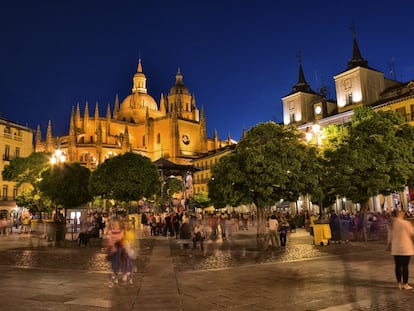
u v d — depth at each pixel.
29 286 12.23
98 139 106.38
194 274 14.38
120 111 134.62
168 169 52.94
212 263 17.33
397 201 45.47
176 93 138.25
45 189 35.53
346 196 29.47
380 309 9.02
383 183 27.19
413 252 10.98
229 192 22.56
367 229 30.48
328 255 19.47
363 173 28.27
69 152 104.19
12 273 14.93
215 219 32.22
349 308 9.14
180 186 71.75
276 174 20.84
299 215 45.62
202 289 11.60
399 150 27.98
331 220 26.56
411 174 28.27
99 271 15.36
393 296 10.25
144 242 28.67
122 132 121.12
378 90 57.34
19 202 53.34
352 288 11.31
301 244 25.41
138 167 42.28
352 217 30.00
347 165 27.67
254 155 21.03
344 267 15.33
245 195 22.66
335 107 62.88
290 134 22.92
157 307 9.54
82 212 43.59
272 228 23.45
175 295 10.83
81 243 28.62
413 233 11.18
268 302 9.89
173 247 24.73
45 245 27.38
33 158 46.41
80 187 36.00
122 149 110.12
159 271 15.15
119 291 11.41
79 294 11.02
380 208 46.88
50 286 12.20
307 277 13.27
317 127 27.05
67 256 20.58
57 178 35.00
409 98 46.09
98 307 9.52
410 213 34.72
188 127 123.56
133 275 14.22
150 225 37.66
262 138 22.73
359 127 29.52
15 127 69.12
